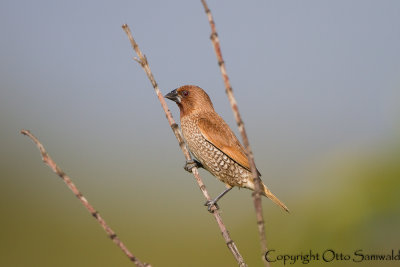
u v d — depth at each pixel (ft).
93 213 19.40
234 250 26.99
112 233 19.52
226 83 19.88
